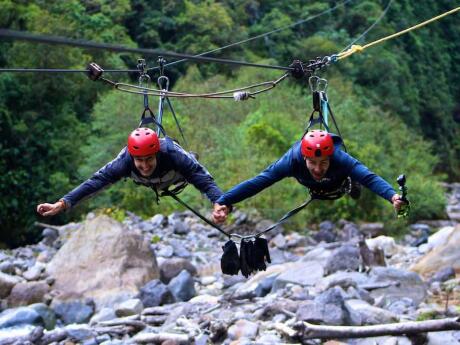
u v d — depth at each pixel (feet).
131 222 73.20
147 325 39.78
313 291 42.80
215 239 69.97
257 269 26.37
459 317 33.65
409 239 79.66
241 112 104.94
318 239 71.05
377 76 167.73
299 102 107.34
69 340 37.42
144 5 135.13
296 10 167.63
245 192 23.39
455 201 140.77
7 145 94.17
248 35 153.07
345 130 95.61
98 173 23.84
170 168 23.85
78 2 118.42
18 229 92.79
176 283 47.26
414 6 205.98
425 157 127.03
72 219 91.25
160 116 25.99
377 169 90.58
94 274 48.88
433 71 204.95
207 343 36.11
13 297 46.62
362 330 34.06
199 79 121.29
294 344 34.06
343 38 165.37
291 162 23.47
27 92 99.30
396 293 42.63
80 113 108.37
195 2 144.77
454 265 48.70
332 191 24.23
